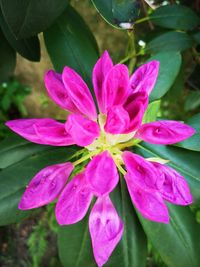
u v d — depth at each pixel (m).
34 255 0.39
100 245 0.13
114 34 0.36
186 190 0.13
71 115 0.11
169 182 0.13
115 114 0.12
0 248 0.41
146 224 0.16
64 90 0.13
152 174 0.12
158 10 0.20
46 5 0.14
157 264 0.34
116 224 0.13
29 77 0.43
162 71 0.16
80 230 0.17
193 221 0.16
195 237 0.16
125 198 0.17
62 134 0.12
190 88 0.27
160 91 0.16
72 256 0.17
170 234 0.16
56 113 0.44
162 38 0.20
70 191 0.13
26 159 0.16
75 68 0.17
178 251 0.16
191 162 0.16
